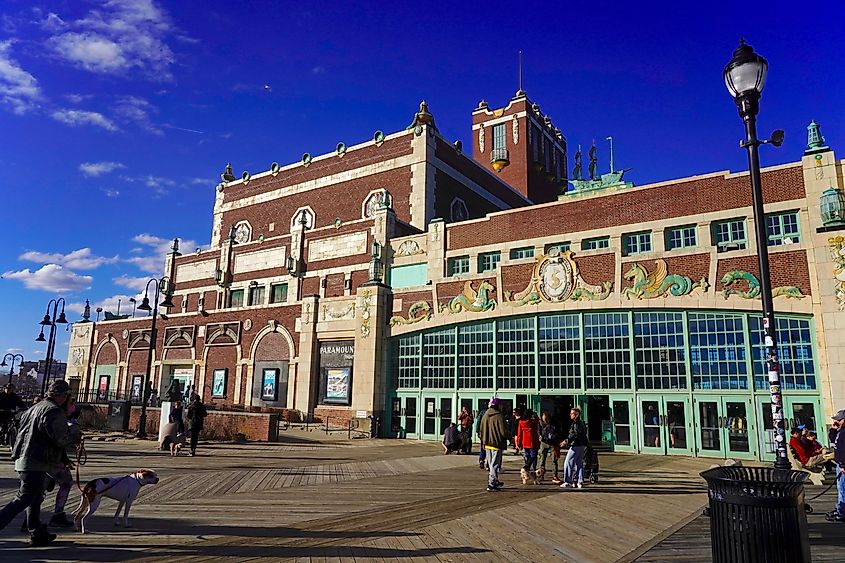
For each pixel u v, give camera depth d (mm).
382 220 33594
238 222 47312
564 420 25438
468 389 27609
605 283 24406
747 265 21531
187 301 46562
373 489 12516
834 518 9898
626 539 8469
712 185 23000
